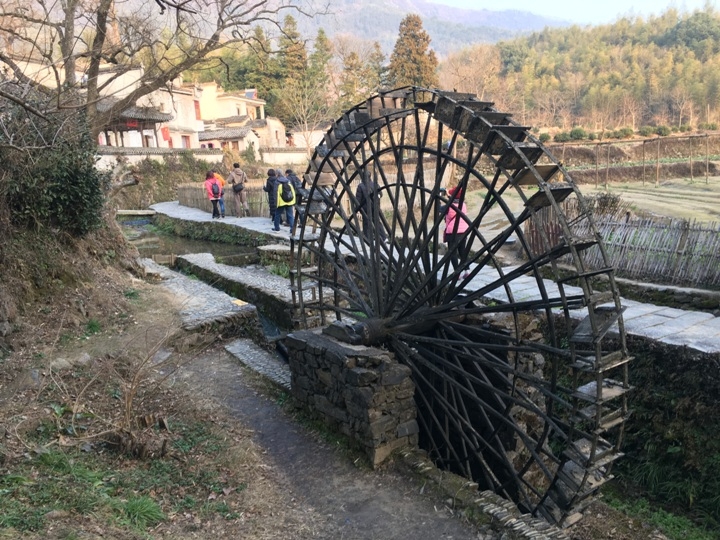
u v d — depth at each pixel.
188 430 5.84
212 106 42.19
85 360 7.00
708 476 6.18
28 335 7.37
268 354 8.18
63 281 8.69
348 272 7.59
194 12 10.67
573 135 40.25
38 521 3.54
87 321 8.37
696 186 24.73
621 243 9.95
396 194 7.01
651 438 6.77
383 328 6.45
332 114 41.31
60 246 9.07
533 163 5.39
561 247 5.01
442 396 6.62
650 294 8.94
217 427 6.02
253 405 6.65
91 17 11.12
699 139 36.66
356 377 5.37
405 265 6.52
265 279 12.22
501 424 6.20
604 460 4.99
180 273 13.45
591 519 6.05
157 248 17.16
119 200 25.78
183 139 37.12
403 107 7.79
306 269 8.75
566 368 7.94
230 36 13.25
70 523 3.62
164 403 6.41
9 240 7.99
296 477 5.26
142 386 6.74
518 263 11.55
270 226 16.89
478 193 25.36
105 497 4.19
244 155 37.28
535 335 6.81
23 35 11.16
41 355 7.00
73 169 9.01
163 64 20.56
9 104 7.80
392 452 5.46
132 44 12.86
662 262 9.34
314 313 9.41
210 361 7.95
